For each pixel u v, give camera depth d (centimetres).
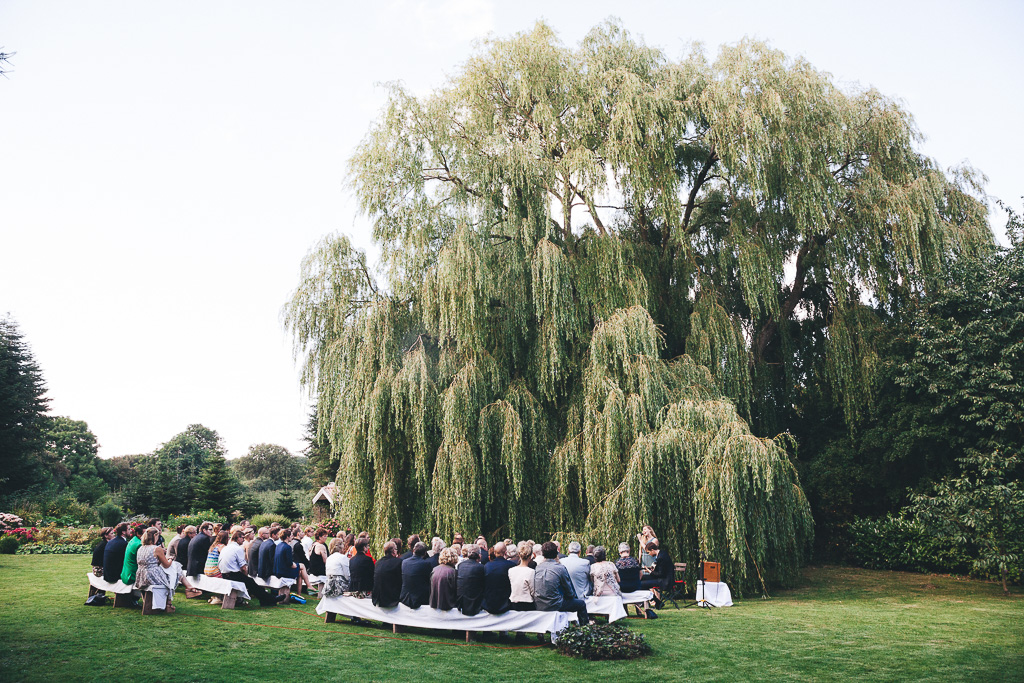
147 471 6181
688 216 2097
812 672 750
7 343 5066
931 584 1717
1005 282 1764
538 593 920
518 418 1546
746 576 1412
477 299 1611
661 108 1750
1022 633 1000
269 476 8375
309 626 986
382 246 1744
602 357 1550
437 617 935
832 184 1808
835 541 2298
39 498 4053
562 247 1780
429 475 1597
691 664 787
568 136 1808
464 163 1741
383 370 1611
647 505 1389
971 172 2003
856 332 2002
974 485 1614
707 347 1720
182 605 1152
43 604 1117
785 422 2359
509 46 1834
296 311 1767
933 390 1816
